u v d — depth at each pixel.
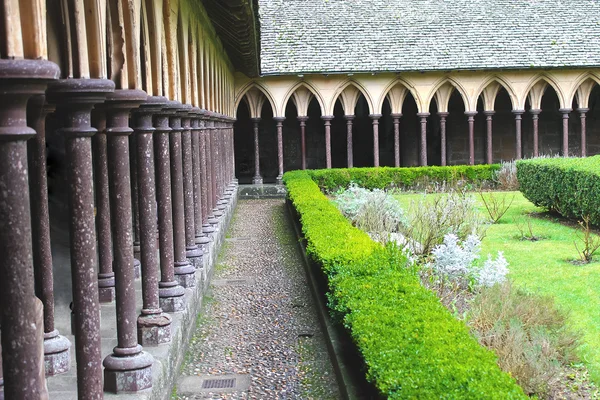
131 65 5.00
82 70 3.92
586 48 24.02
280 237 13.87
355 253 7.45
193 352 6.75
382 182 22.52
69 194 3.96
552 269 9.99
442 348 4.42
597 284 9.01
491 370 4.00
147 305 5.75
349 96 23.36
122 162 4.82
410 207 12.06
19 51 2.93
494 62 23.30
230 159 20.81
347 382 5.30
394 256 7.34
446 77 23.45
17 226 2.96
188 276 7.66
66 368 5.04
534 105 24.02
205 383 5.89
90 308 4.00
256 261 11.39
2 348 3.02
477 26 24.62
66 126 3.95
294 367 6.24
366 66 22.89
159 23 6.59
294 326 7.54
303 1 25.05
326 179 22.28
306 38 23.70
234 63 20.83
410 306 5.48
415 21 24.66
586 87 24.05
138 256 8.79
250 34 14.12
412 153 27.06
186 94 9.07
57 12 3.89
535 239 12.63
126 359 4.70
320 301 7.78
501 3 25.61
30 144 4.95
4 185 2.94
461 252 8.54
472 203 12.57
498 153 27.05
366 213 12.15
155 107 5.80
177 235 7.71
